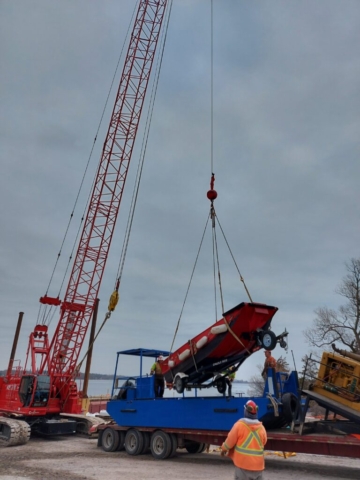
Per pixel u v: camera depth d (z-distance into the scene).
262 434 6.75
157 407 13.78
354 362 10.55
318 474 10.45
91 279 25.78
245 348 12.41
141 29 28.23
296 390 11.27
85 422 22.56
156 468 11.72
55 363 24.41
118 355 16.23
